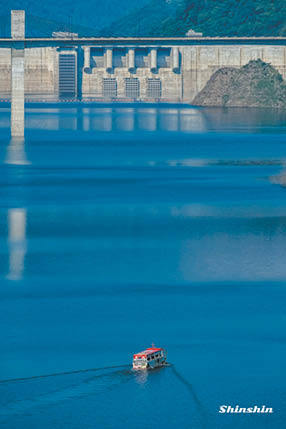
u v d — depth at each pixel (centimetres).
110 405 16438
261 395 16950
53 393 16675
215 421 16000
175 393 16950
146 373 17712
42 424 15725
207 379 17550
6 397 16688
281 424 16075
